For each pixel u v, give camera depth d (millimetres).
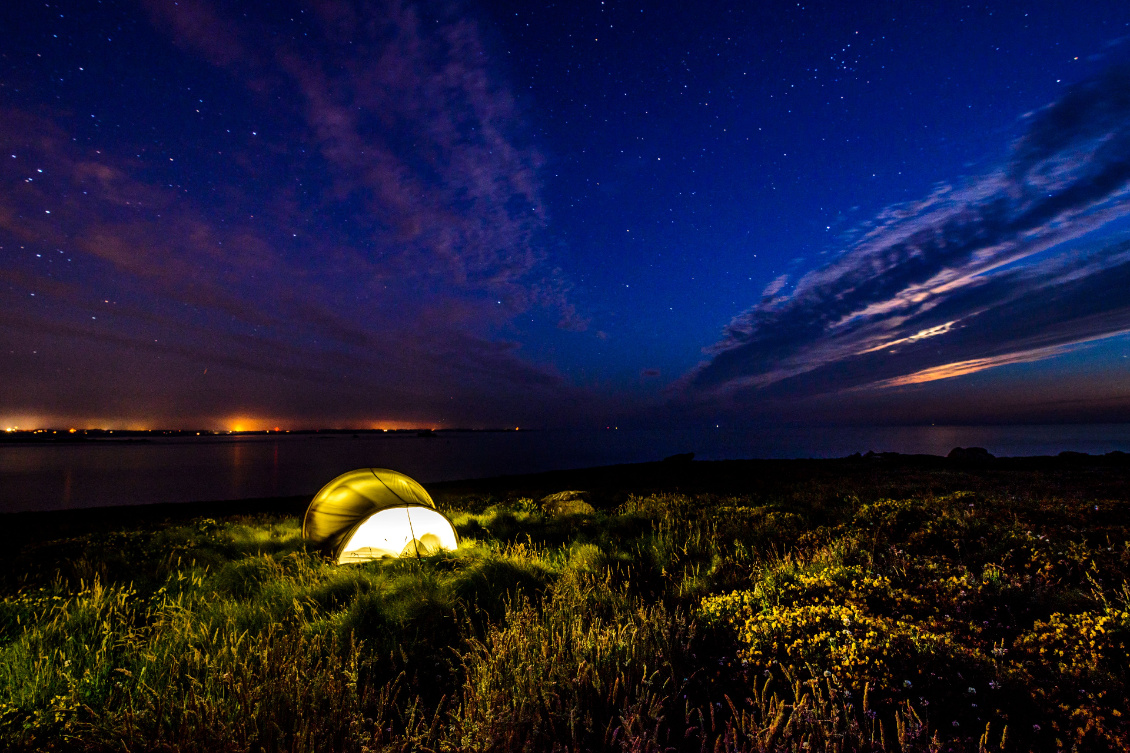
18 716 3225
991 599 4676
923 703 2879
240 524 13703
